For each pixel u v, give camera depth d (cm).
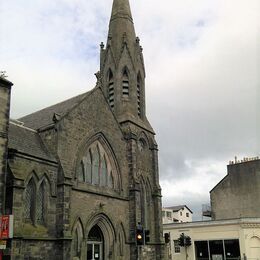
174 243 5662
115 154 3716
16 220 2452
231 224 5181
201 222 5462
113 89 4397
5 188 2447
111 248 3369
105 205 3384
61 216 2833
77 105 3334
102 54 4638
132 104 4347
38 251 2647
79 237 3030
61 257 2736
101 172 3512
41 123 3456
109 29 4772
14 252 2391
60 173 2944
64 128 3120
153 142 4356
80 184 3170
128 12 4847
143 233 2770
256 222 5047
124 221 3606
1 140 2414
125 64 4488
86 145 3359
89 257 3206
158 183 4250
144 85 4688
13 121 3131
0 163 2370
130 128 4031
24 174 2677
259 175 5756
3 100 2488
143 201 4016
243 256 4891
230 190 5962
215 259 5228
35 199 2741
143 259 3688
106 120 3700
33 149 2889
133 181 3784
